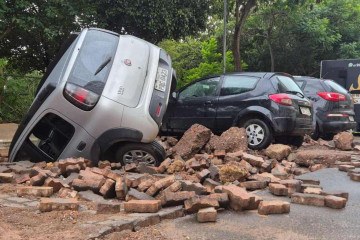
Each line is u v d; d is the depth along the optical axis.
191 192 4.66
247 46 27.98
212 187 5.45
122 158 6.84
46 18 14.08
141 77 6.91
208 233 3.95
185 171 6.38
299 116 9.12
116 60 6.88
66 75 6.64
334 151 8.91
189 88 9.95
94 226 3.83
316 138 11.91
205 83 9.81
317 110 11.75
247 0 18.70
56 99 6.57
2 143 9.52
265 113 8.88
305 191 5.36
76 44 6.96
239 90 9.33
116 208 4.32
